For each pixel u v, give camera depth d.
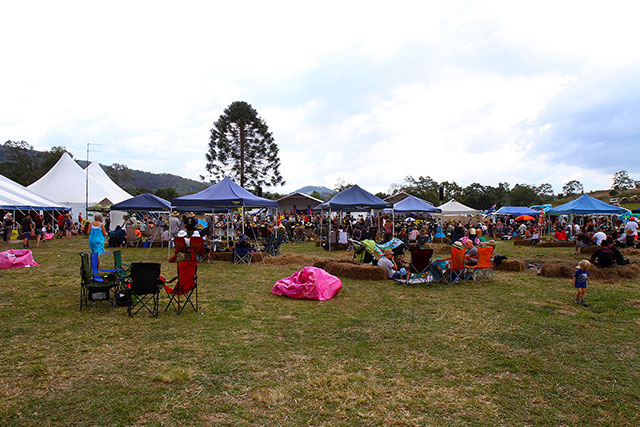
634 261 11.75
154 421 2.98
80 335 4.95
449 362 4.20
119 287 6.36
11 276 9.09
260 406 3.23
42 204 21.88
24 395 3.38
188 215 16.28
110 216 23.20
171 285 8.14
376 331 5.23
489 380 3.78
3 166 67.12
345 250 16.72
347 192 17.00
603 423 3.04
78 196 28.28
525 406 3.29
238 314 6.01
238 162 44.78
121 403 3.25
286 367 4.03
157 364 4.07
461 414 3.14
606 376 3.88
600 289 8.05
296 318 5.82
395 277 9.05
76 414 3.07
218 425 2.94
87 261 6.14
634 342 4.86
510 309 6.44
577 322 5.70
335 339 4.90
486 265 8.96
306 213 39.66
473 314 6.11
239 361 4.16
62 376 3.76
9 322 5.46
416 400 3.37
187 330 5.20
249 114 43.38
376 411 3.18
